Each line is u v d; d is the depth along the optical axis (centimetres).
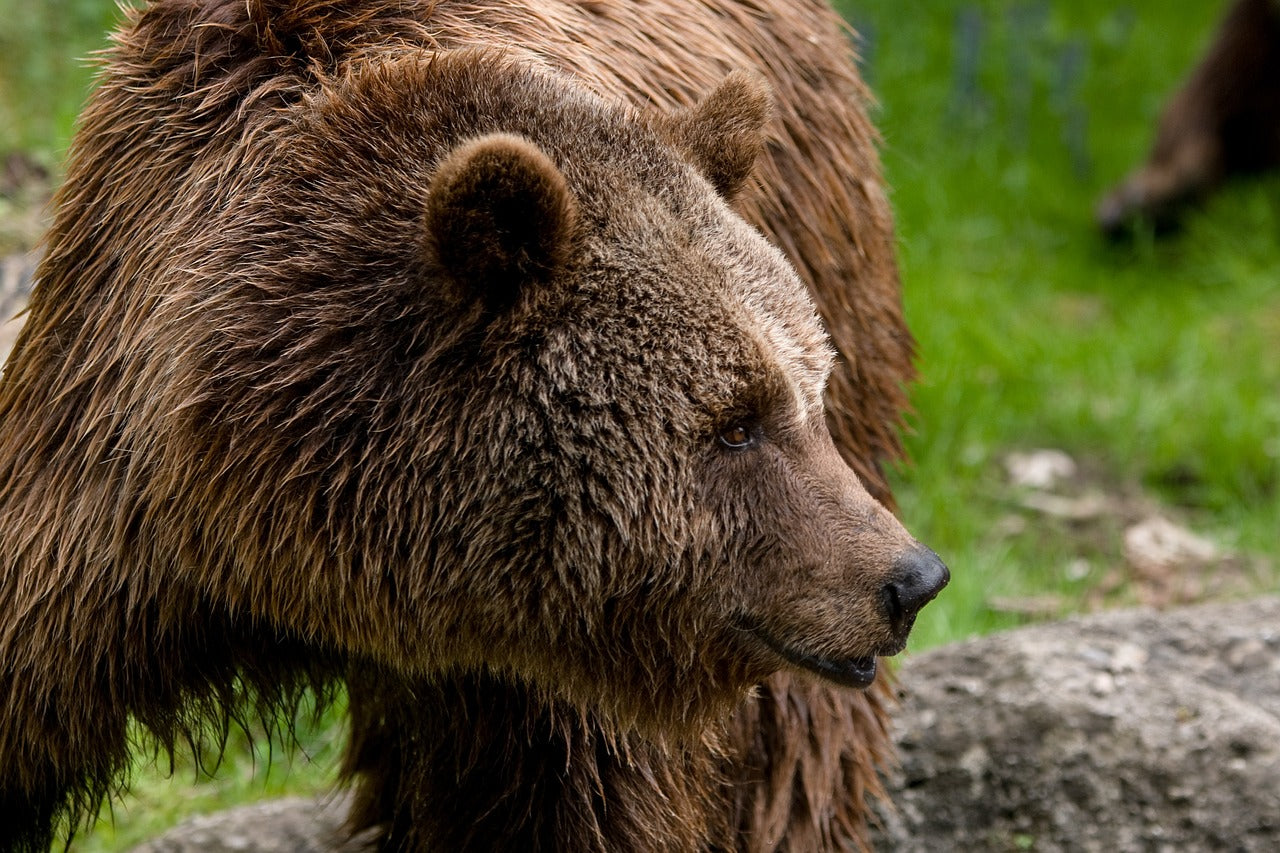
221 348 584
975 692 943
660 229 588
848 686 621
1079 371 1652
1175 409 1555
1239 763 877
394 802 773
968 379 1573
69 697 643
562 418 572
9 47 1406
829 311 820
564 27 707
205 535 603
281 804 950
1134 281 1909
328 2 645
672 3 785
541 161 547
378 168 592
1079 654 966
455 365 574
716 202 616
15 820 693
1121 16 2538
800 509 604
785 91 824
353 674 716
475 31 668
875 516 613
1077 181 2139
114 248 636
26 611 634
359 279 580
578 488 578
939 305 1720
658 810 698
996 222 2000
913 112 2195
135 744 727
